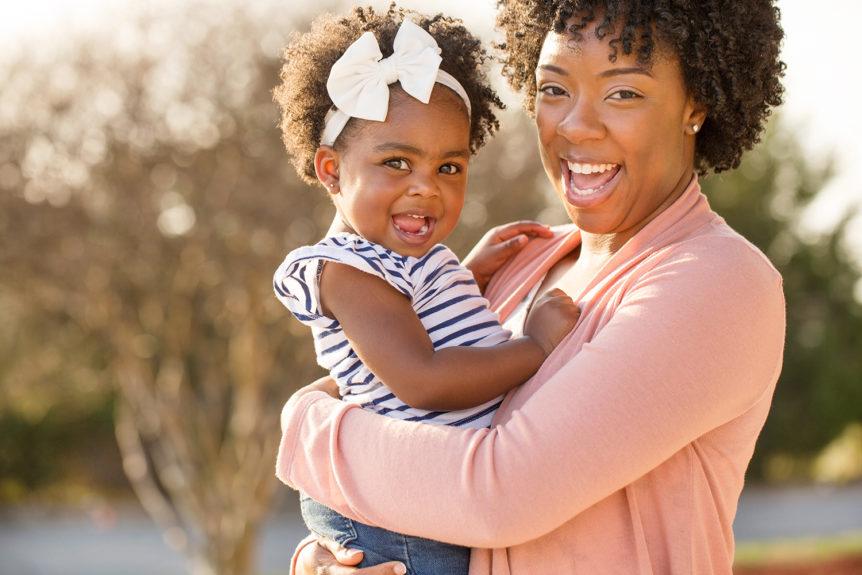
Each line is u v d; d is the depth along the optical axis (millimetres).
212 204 12180
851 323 28750
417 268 2279
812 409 28547
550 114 2189
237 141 12070
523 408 1946
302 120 2469
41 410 25219
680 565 2004
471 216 12906
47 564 17906
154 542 20062
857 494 26859
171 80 12273
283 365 13977
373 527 2164
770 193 28000
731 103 2211
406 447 1995
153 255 12555
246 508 13781
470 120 2461
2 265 12375
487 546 1922
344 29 2488
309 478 2160
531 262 2652
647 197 2184
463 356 2117
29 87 12227
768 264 2059
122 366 13930
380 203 2279
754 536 19766
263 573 16312
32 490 25797
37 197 12289
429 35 2326
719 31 2107
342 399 2316
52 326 13750
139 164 12234
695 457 2041
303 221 12320
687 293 1944
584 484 1875
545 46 2191
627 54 2076
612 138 2119
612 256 2184
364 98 2264
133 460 14805
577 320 2158
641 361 1903
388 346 2135
